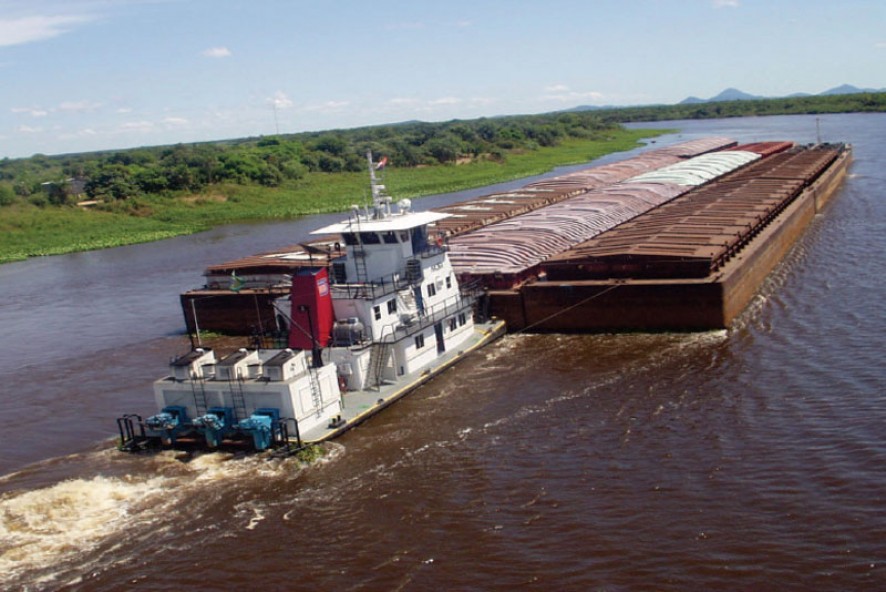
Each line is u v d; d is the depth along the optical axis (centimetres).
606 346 4547
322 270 3978
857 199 8850
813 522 2575
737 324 4688
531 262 5556
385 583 2472
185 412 3572
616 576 2397
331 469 3238
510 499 2898
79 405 4425
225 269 6031
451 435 3484
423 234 4556
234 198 15250
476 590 2392
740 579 2331
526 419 3594
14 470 3531
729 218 6234
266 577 2555
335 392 3675
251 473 3244
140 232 12938
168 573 2614
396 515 2859
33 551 2780
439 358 4412
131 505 3061
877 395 3462
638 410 3581
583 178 10819
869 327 4344
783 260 6216
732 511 2683
